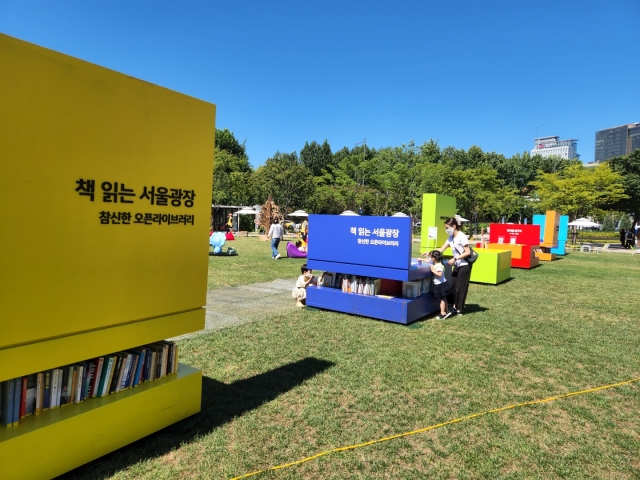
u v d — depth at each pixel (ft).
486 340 19.79
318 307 25.66
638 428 11.78
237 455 9.84
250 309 25.40
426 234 36.24
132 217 9.80
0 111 7.41
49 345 8.46
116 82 9.23
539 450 10.46
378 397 13.28
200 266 11.70
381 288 26.22
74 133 8.54
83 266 8.92
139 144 9.81
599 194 100.78
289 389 13.73
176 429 10.93
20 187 7.80
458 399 13.32
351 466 9.57
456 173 129.18
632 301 30.48
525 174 184.75
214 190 131.03
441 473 9.41
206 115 11.44
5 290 7.71
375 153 209.05
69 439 8.73
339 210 152.15
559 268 52.19
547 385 14.69
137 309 10.12
